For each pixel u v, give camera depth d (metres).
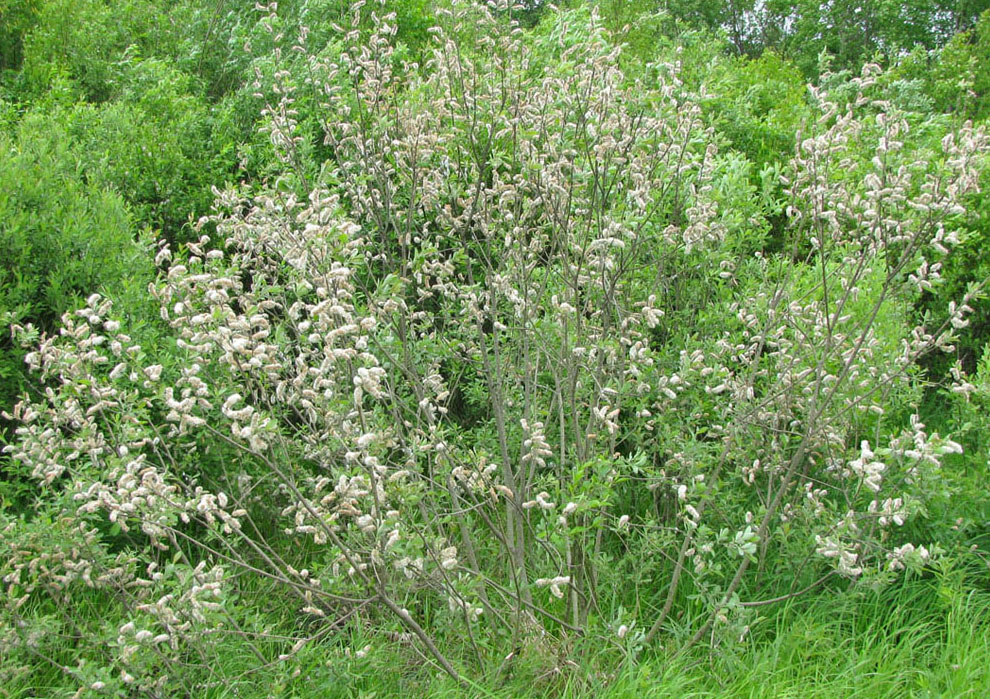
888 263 3.74
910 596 3.59
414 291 4.48
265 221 3.36
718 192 3.67
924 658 3.34
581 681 3.12
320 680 3.04
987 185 5.64
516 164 3.96
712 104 6.55
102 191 4.57
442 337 3.71
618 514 4.25
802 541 3.57
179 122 5.84
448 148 3.82
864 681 3.18
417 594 3.63
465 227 4.16
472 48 4.34
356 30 3.98
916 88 7.12
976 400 4.40
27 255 3.87
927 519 3.80
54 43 7.69
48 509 3.20
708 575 3.79
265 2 7.51
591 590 3.33
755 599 3.66
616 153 3.52
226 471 3.74
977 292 3.58
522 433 3.91
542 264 4.45
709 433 3.70
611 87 3.51
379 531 2.71
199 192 5.48
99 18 8.25
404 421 3.54
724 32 9.01
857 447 4.12
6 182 3.95
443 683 3.00
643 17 7.95
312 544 3.90
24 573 3.38
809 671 3.25
